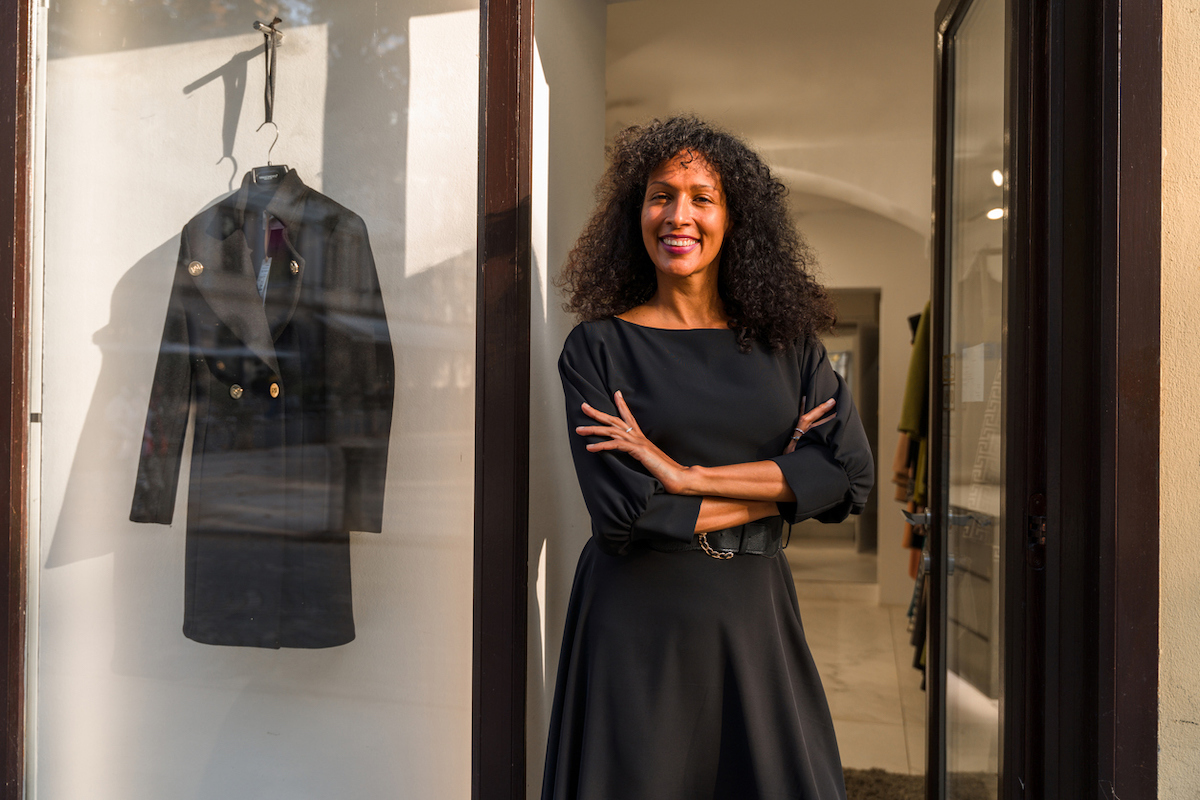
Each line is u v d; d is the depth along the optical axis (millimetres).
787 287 1290
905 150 4078
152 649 1653
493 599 1373
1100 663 1132
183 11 1623
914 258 4945
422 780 1496
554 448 1571
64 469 1685
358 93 1521
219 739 1621
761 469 1176
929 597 1752
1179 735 1119
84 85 1657
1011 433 1248
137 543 1653
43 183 1681
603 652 1200
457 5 1456
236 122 1595
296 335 1553
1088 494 1164
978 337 1547
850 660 3375
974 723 1548
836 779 1261
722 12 2912
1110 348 1121
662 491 1178
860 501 1246
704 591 1191
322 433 1533
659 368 1258
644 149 1290
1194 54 1108
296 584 1558
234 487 1588
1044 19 1197
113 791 1683
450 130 1455
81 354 1670
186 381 1622
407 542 1481
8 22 1633
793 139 4059
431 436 1463
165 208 1636
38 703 1704
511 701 1364
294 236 1554
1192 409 1110
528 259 1381
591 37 1878
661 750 1175
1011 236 1260
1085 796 1172
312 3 1546
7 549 1651
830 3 2844
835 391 1291
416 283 1473
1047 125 1184
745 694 1179
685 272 1257
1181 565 1116
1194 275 1110
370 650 1519
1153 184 1109
